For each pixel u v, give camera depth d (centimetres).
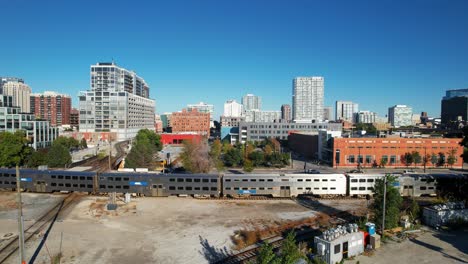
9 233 3891
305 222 4359
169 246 3550
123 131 18950
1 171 6066
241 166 9650
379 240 3506
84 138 16688
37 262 3144
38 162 8238
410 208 4638
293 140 14262
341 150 9756
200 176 5644
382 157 9869
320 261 3048
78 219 4438
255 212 4838
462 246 3519
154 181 5669
